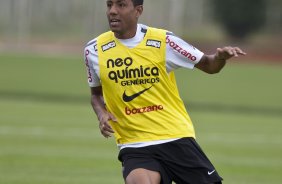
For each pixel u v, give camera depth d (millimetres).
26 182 31062
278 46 167375
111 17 18922
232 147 46969
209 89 98000
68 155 40344
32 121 57062
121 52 19031
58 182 31406
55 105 71875
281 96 93938
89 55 19312
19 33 175250
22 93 85125
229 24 178125
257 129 58312
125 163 19031
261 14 178500
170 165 19047
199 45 168750
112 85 19062
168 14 182625
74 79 103562
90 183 31453
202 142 49031
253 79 113250
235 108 79000
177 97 19328
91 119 60000
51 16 187500
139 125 19078
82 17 186375
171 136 19000
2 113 62500
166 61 19047
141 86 18984
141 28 19234
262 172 36875
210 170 19234
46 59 132500
